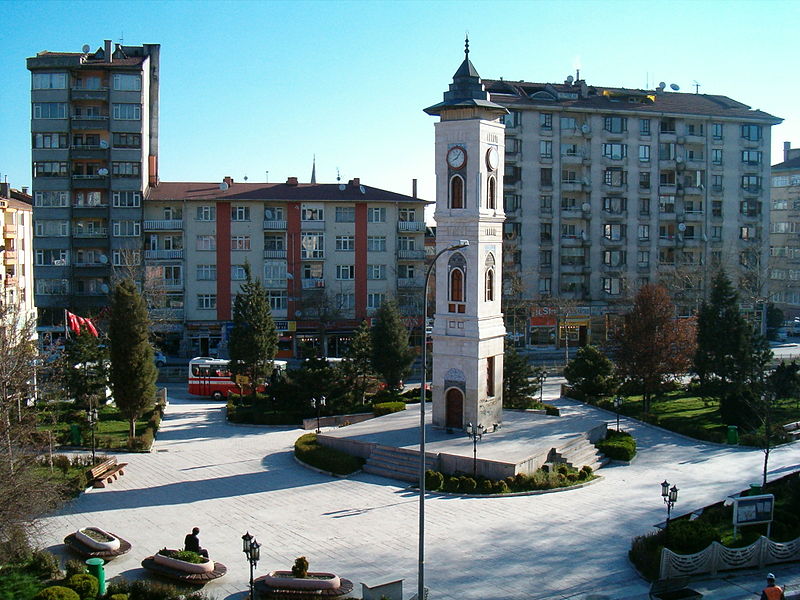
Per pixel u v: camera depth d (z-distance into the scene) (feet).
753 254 317.01
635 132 317.22
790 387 178.40
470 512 120.88
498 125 155.84
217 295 286.05
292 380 189.78
